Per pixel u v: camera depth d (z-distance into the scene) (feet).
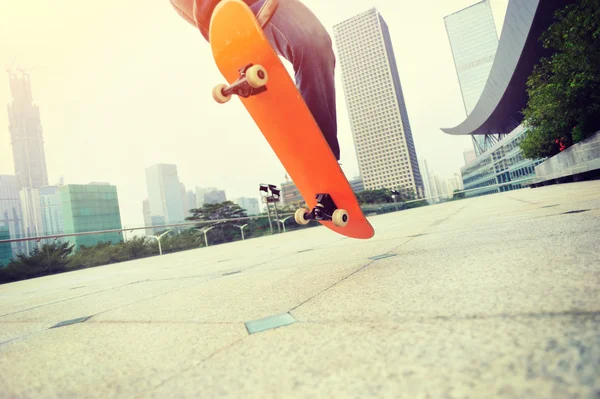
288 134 6.15
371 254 7.85
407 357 1.96
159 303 5.74
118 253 40.93
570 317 2.08
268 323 3.35
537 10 59.67
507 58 82.69
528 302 2.53
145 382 2.28
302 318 3.32
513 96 104.17
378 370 1.86
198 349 2.86
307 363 2.15
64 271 36.99
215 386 2.03
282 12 6.90
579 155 32.71
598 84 25.77
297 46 6.89
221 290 6.14
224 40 5.94
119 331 4.03
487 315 2.43
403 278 4.41
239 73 5.89
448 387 1.54
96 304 6.86
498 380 1.52
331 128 6.94
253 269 9.09
